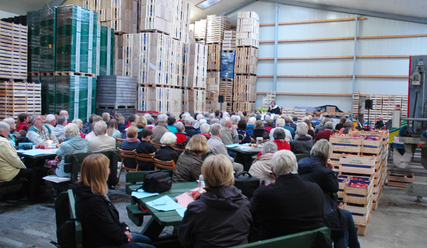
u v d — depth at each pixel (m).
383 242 4.65
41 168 5.98
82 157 5.18
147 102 13.02
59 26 11.45
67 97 11.38
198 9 20.22
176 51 14.23
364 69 17.64
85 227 2.68
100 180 2.73
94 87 12.32
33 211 5.30
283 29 19.39
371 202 5.60
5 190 5.06
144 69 12.98
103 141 5.84
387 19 16.98
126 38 13.24
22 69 10.54
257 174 4.47
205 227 2.38
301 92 19.12
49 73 11.74
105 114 9.01
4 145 4.96
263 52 20.09
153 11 12.91
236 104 19.53
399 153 8.32
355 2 16.23
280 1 19.22
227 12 21.03
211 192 2.49
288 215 2.77
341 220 3.62
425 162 7.59
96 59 12.51
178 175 4.23
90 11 12.03
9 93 10.06
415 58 8.04
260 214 2.92
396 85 17.03
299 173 4.04
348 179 5.23
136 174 4.00
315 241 2.45
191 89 15.12
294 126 11.38
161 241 3.54
